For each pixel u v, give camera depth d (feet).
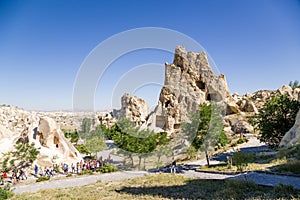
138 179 71.51
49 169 91.40
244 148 127.03
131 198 50.31
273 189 48.42
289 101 107.76
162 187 59.52
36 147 101.30
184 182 64.49
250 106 194.49
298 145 83.87
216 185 58.80
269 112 108.68
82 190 63.10
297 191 44.80
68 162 103.35
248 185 53.16
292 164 65.10
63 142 108.37
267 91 245.04
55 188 70.49
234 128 174.29
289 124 106.11
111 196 53.16
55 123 109.81
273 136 108.17
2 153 92.17
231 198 45.03
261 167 71.82
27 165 94.02
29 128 108.88
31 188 73.36
